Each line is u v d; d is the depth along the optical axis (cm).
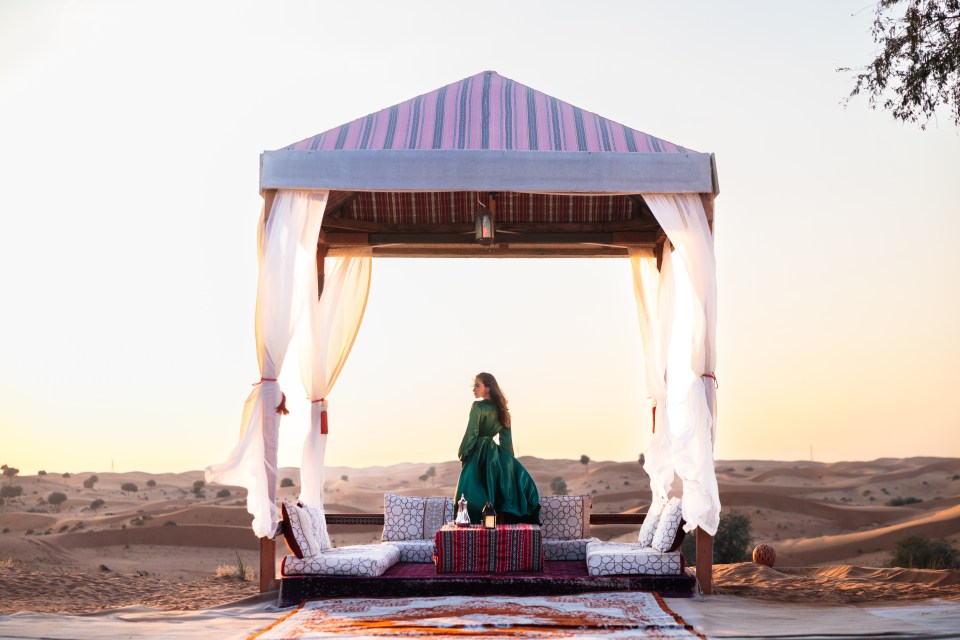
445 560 786
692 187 798
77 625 691
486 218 904
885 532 5144
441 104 878
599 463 13838
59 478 12925
